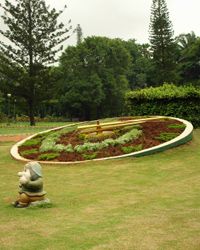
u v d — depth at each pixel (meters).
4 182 11.43
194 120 20.08
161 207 7.96
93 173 11.86
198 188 9.48
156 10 44.94
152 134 15.14
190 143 14.64
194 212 7.50
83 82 56.09
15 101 42.00
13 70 39.34
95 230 6.70
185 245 5.86
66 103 59.06
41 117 67.12
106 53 58.03
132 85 69.50
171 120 17.11
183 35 66.25
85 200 8.91
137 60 69.81
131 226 6.82
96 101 56.22
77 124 19.48
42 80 39.72
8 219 7.58
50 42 39.75
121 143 14.47
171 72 46.25
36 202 8.41
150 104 20.88
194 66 58.91
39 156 14.33
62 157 13.97
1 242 6.29
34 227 7.01
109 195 9.27
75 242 6.17
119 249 5.82
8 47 39.12
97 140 15.23
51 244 6.12
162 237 6.22
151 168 11.99
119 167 12.33
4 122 51.50
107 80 57.72
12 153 15.32
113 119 19.55
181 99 20.11
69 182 10.97
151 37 45.69
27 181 8.37
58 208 8.28
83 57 57.66
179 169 11.73
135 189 9.75
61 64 59.25
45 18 38.91
